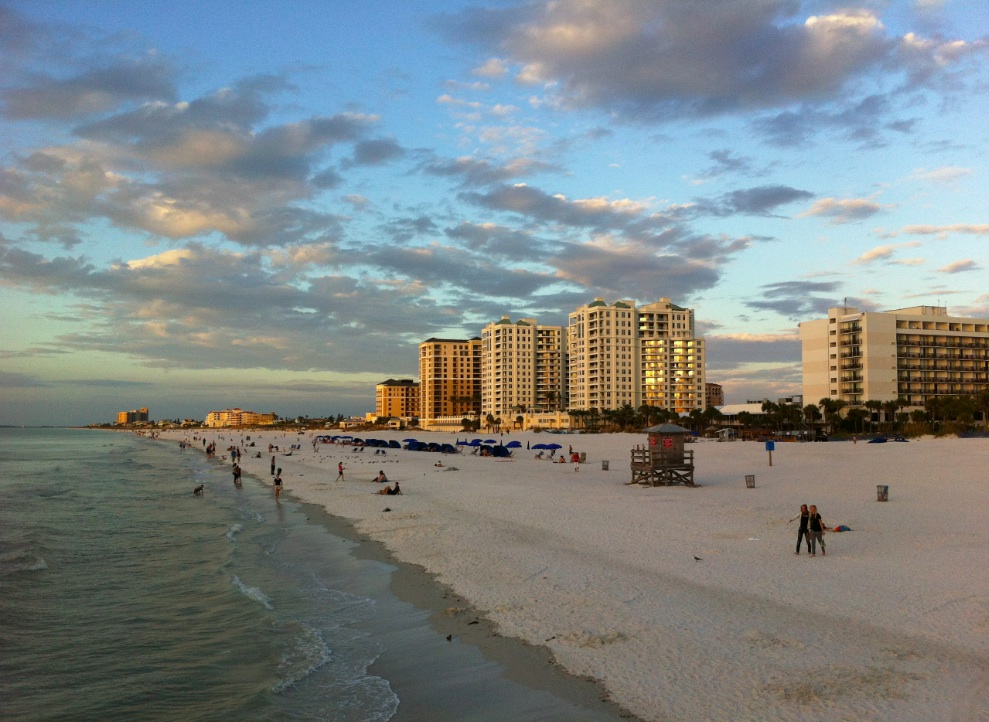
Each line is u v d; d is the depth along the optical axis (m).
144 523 40.50
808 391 172.62
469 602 19.86
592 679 13.80
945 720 11.30
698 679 13.40
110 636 18.59
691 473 48.47
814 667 13.63
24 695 14.70
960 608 16.89
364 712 13.12
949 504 35.81
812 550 23.44
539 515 35.28
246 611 20.58
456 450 107.62
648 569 22.44
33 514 45.41
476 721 12.42
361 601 20.97
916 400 160.75
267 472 79.38
